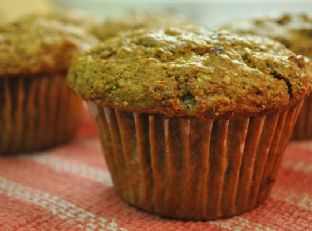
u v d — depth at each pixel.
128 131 0.15
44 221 0.15
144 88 0.14
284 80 0.14
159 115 0.14
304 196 0.17
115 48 0.16
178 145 0.14
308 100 0.21
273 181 0.16
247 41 0.16
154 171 0.15
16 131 0.21
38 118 0.21
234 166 0.15
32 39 0.21
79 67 0.16
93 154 0.21
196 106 0.13
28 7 0.35
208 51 0.15
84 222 0.15
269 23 0.22
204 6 0.37
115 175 0.17
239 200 0.15
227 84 0.14
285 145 0.16
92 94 0.15
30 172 0.19
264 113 0.14
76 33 0.22
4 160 0.21
